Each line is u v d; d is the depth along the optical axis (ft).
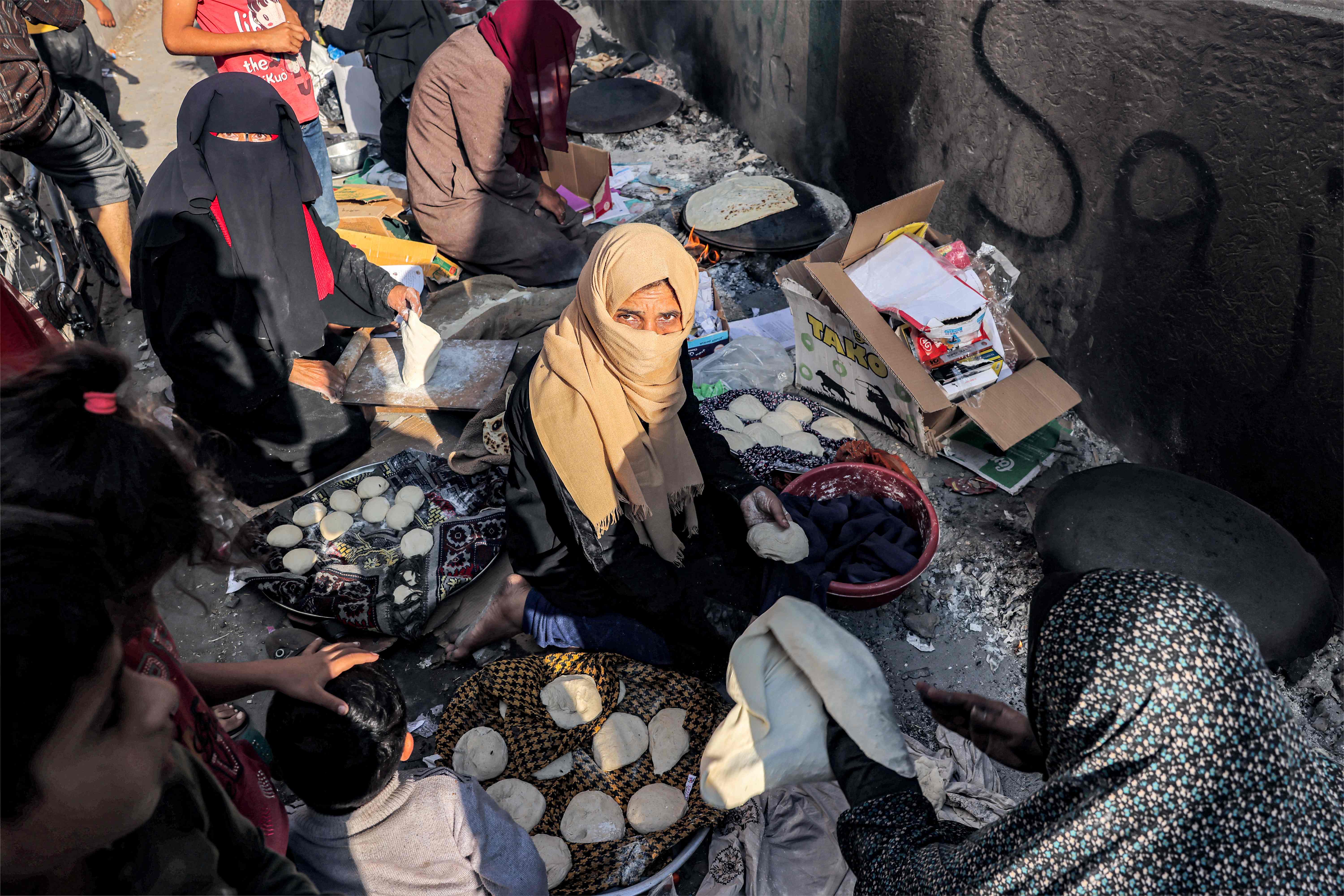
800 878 6.62
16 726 2.31
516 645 8.63
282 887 3.41
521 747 7.13
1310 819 3.51
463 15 17.72
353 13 14.74
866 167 13.94
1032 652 3.92
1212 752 3.39
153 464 3.24
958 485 10.15
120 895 2.97
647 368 7.04
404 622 8.55
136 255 9.03
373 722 4.84
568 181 15.29
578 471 7.16
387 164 16.66
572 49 13.05
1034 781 7.53
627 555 7.53
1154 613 3.55
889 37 12.30
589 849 6.63
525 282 13.41
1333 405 7.75
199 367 9.26
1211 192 8.30
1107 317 10.09
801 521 8.46
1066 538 8.13
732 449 9.75
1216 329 8.70
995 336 9.92
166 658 4.25
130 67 22.06
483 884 5.30
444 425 11.02
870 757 4.50
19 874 2.61
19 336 5.70
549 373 7.29
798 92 15.10
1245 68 7.63
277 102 8.84
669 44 19.33
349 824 4.97
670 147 17.48
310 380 10.43
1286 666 7.58
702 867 7.00
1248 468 8.84
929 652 8.61
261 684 5.00
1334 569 8.26
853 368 10.34
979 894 3.71
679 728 7.30
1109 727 3.51
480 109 12.25
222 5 12.00
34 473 2.94
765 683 4.75
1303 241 7.56
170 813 3.11
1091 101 9.35
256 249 9.01
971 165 11.55
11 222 11.02
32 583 2.39
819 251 10.48
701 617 7.51
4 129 10.67
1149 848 3.45
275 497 10.09
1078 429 10.96
